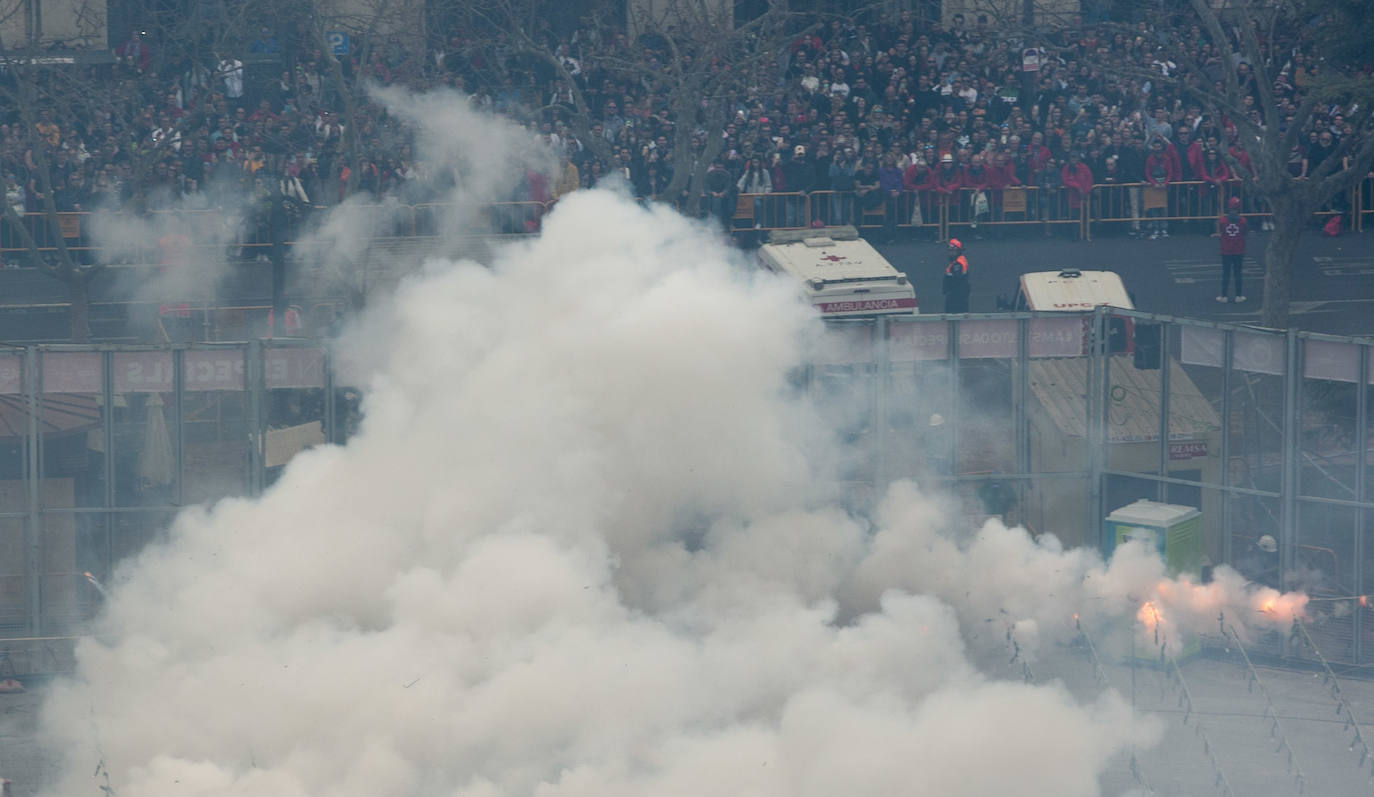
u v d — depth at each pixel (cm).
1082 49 17412
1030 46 17550
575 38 18062
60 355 11206
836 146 17062
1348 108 16700
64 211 16525
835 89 17462
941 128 17438
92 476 12019
